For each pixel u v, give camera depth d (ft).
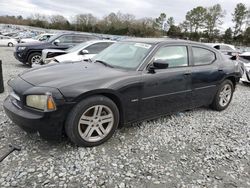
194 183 8.60
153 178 8.70
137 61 11.91
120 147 10.61
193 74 13.64
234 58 19.01
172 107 13.15
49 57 27.81
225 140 12.06
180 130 12.82
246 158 10.52
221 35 203.72
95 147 10.42
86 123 10.04
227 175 9.21
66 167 8.91
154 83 11.76
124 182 8.37
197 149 10.97
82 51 24.66
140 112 11.71
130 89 10.90
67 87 9.39
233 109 17.39
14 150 9.75
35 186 7.86
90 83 9.89
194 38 203.31
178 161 9.89
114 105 10.58
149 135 11.95
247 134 12.98
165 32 226.99
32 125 9.18
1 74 17.61
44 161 9.16
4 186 7.75
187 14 218.18
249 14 193.77
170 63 12.77
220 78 15.49
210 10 208.23
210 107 16.71
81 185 8.07
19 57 32.86
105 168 9.04
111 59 13.02
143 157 9.97
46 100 8.98
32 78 10.31
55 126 9.30
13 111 9.69
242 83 29.45
